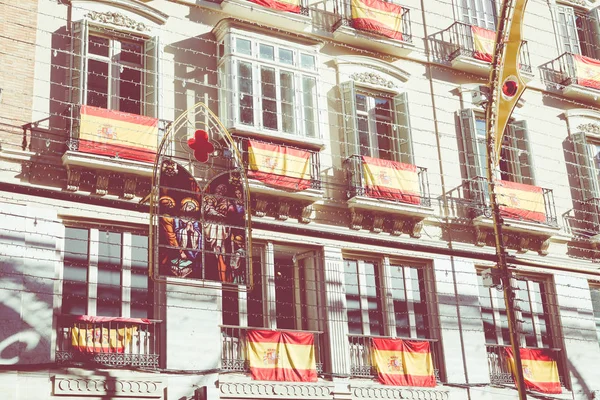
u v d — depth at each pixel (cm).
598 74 2562
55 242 1659
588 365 2255
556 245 2342
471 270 2150
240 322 1817
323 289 1930
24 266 1606
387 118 2212
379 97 2219
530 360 2153
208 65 1986
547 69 2542
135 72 1911
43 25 1798
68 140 1717
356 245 2002
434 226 2144
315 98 2042
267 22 2088
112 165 1719
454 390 2008
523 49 2484
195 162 1864
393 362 1947
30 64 1755
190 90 1939
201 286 1633
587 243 2406
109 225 1742
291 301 1991
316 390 1834
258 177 1881
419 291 2088
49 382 1566
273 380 1789
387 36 2219
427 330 2062
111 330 1672
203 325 1755
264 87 1981
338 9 2228
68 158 1683
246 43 1989
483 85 2358
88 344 1638
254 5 2050
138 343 1698
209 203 1667
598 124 2561
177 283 1603
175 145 1858
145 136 1781
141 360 1683
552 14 2633
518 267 2233
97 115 1742
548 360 2180
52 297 1617
